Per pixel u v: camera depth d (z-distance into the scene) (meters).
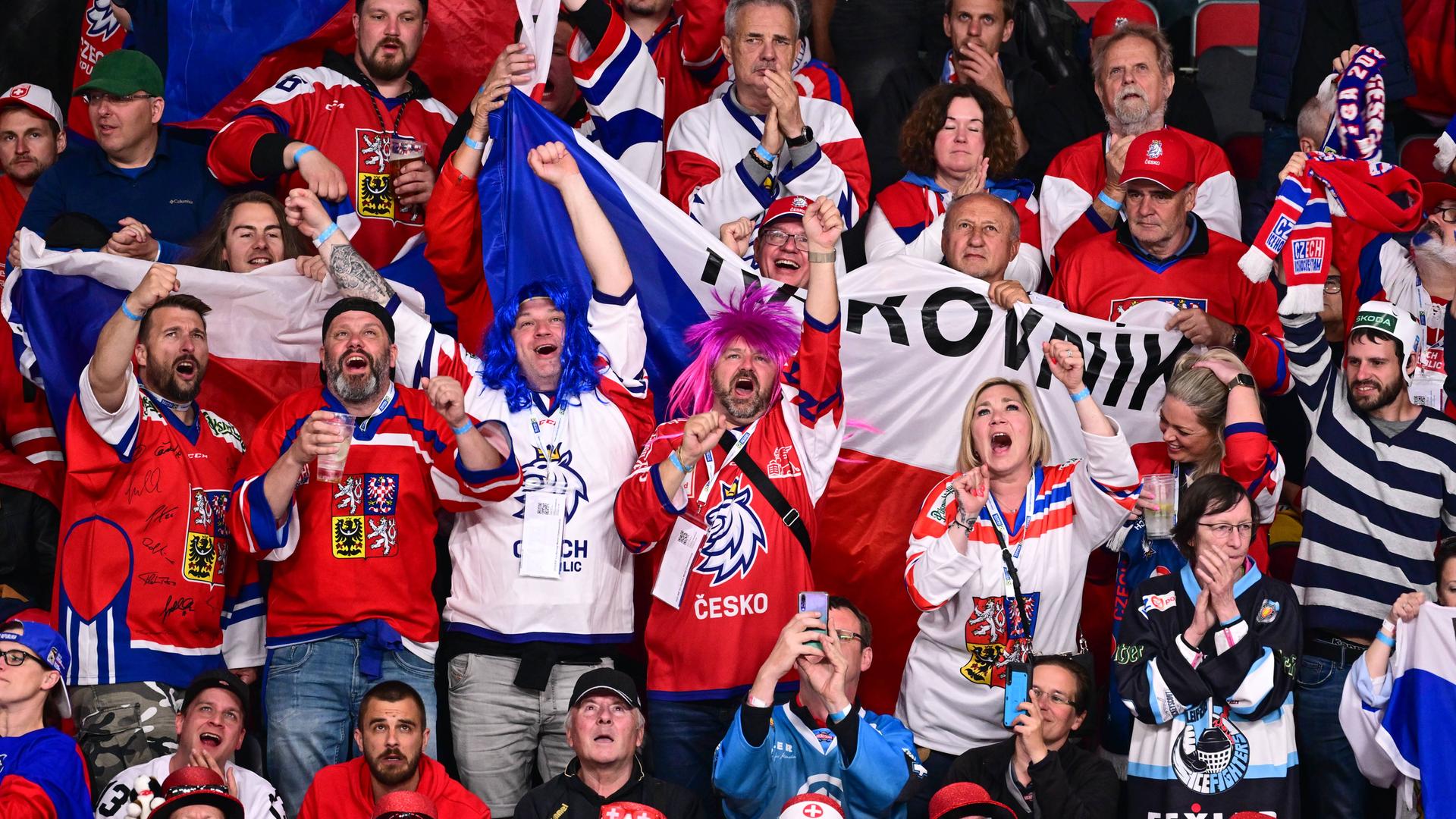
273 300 23.22
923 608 21.17
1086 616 23.52
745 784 19.97
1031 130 30.31
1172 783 20.45
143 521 21.03
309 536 20.81
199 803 19.19
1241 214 30.73
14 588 24.56
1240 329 24.28
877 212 26.75
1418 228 26.52
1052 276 27.02
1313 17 30.92
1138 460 24.00
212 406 23.12
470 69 27.83
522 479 20.88
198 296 22.97
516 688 20.66
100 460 20.95
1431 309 26.41
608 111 26.52
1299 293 23.88
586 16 26.41
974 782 20.55
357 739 20.19
